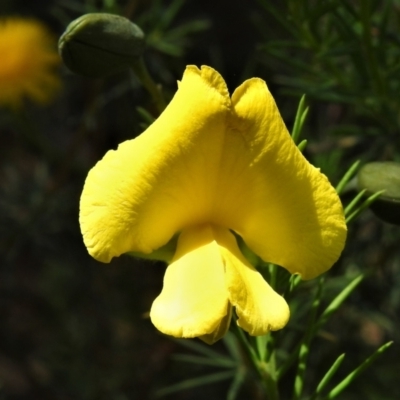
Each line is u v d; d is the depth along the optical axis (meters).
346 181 0.16
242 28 0.31
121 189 0.14
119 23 0.17
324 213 0.14
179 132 0.14
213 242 0.14
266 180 0.14
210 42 0.31
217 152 0.14
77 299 0.32
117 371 0.31
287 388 0.25
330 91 0.20
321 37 0.21
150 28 0.24
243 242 0.15
